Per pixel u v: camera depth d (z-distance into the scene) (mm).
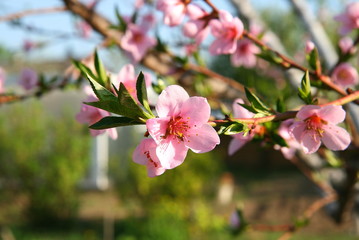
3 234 1836
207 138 207
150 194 2064
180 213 1975
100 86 185
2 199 2162
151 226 1771
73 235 1932
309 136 227
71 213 2150
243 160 4219
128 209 2330
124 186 2129
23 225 2109
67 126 2195
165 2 314
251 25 467
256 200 2736
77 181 2227
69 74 436
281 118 209
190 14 314
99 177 2842
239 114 261
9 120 2158
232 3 468
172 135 208
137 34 461
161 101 208
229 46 319
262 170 4047
